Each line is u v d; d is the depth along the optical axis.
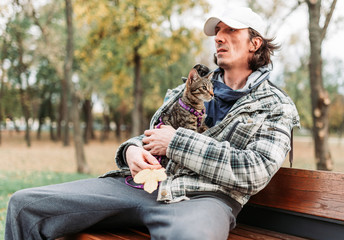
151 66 12.71
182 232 1.35
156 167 1.69
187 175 1.76
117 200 1.70
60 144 28.47
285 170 1.98
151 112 27.20
